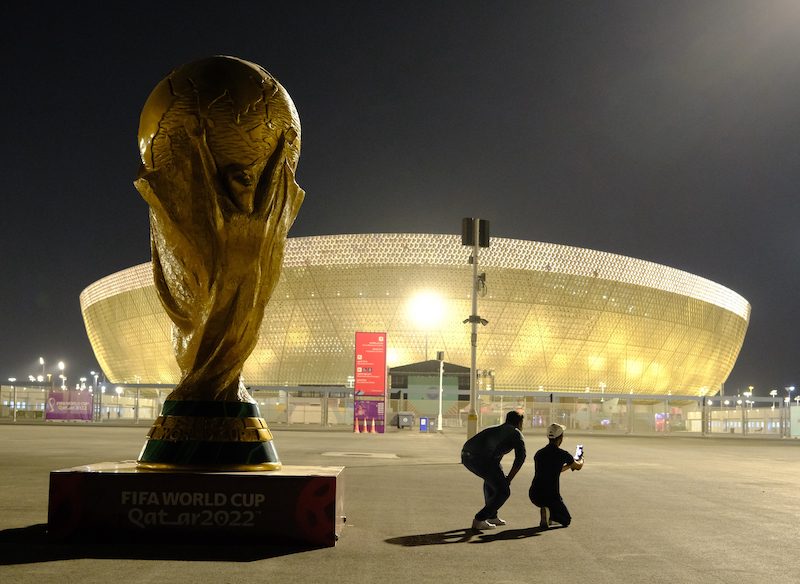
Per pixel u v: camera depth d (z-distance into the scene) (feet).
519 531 37.14
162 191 33.53
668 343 412.36
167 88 34.24
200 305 33.96
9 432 156.04
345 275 379.76
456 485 59.00
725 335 448.65
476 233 131.34
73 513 30.53
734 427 332.39
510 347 379.55
